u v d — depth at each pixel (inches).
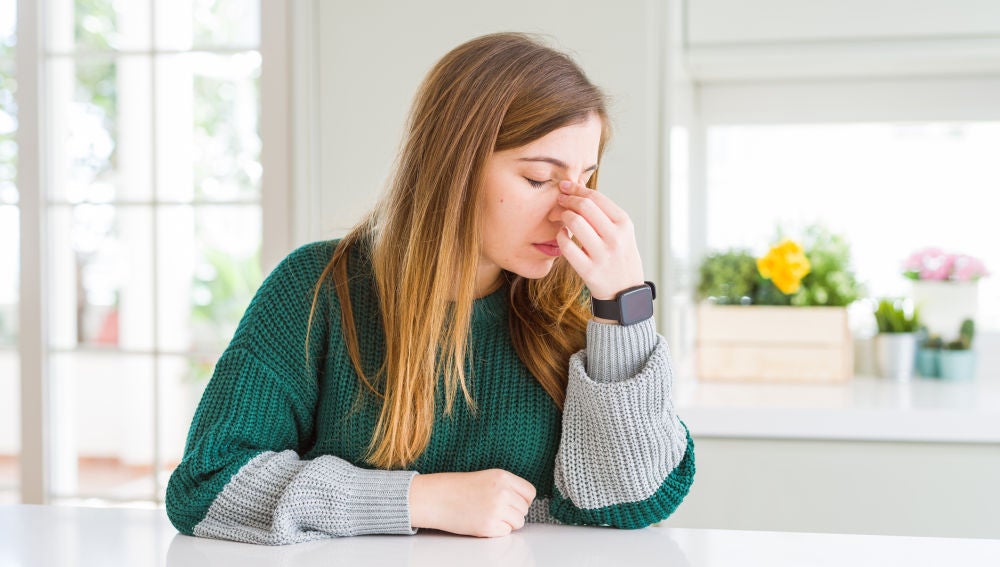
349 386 38.8
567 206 35.5
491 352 39.4
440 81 36.8
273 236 77.3
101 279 172.1
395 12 74.7
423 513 33.7
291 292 39.6
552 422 38.7
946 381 85.0
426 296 36.3
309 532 33.9
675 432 36.3
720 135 95.1
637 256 36.0
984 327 91.0
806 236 90.7
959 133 90.8
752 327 84.8
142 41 170.7
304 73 76.0
